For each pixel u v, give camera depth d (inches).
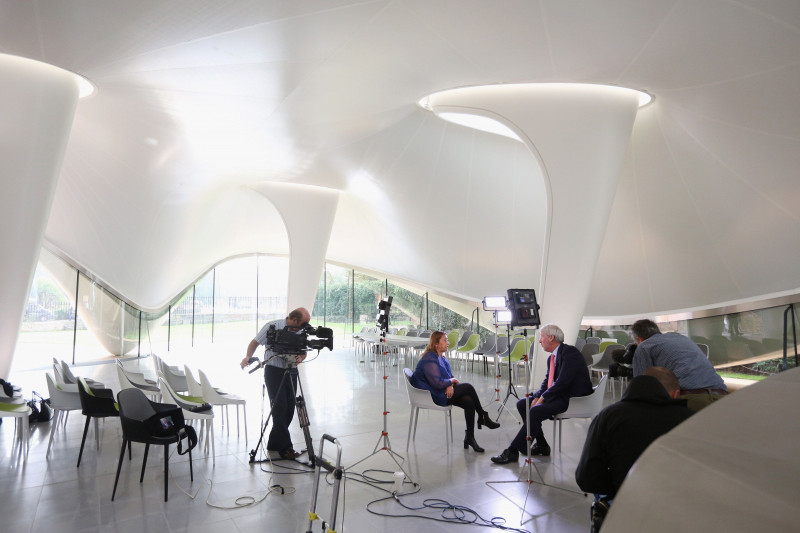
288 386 237.6
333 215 676.7
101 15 218.1
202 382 255.1
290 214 658.8
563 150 356.2
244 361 238.5
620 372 257.8
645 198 437.1
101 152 414.0
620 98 346.6
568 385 228.7
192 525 163.0
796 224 373.7
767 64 264.1
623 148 357.7
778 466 31.3
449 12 233.8
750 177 364.8
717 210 405.4
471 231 557.6
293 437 270.7
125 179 457.1
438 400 244.8
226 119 391.9
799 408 36.8
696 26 239.3
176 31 236.8
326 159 527.8
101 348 655.8
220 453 243.0
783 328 409.7
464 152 482.3
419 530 159.2
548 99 353.1
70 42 246.1
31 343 579.8
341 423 302.4
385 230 667.4
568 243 361.1
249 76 305.3
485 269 585.6
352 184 605.0
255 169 573.3
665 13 231.3
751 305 431.8
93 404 227.9
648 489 34.9
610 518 36.1
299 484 200.4
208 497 186.7
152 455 240.2
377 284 1008.9
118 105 346.3
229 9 219.9
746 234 404.8
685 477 33.6
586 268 365.1
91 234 506.3
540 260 541.0
